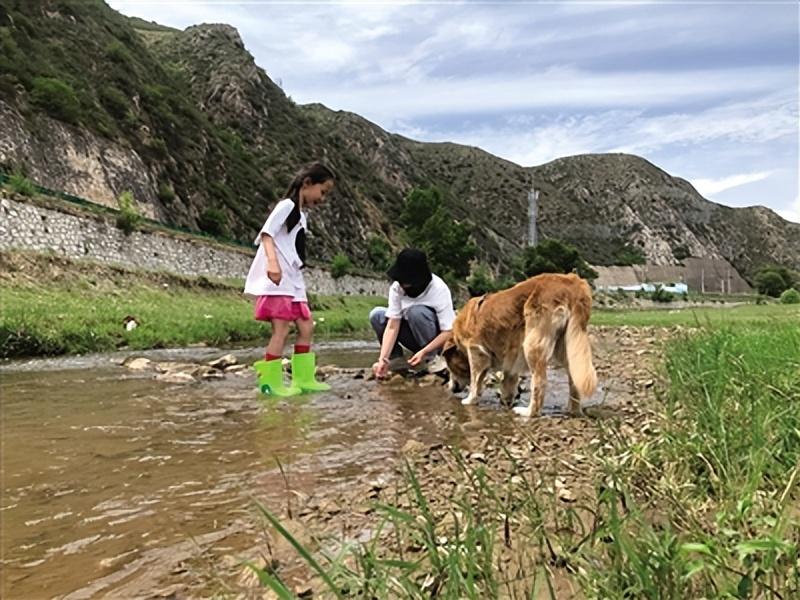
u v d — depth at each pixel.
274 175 72.00
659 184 173.50
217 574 1.97
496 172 168.50
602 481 2.40
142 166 43.06
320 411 4.73
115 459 3.28
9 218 20.28
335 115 126.56
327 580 1.36
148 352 10.44
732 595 1.43
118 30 58.47
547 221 157.38
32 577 1.96
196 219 47.84
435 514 2.42
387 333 6.60
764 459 2.23
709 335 6.46
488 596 1.59
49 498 2.68
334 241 68.88
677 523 2.02
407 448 3.52
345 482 2.91
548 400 5.55
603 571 1.70
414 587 1.60
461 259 68.44
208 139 58.19
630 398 5.43
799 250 175.12
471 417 4.57
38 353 9.56
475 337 5.20
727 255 168.25
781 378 3.63
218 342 13.20
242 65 84.19
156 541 2.24
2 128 32.03
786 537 1.81
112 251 25.75
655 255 152.50
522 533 2.05
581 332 4.61
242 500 2.66
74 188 35.31
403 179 118.50
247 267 37.44
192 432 3.93
